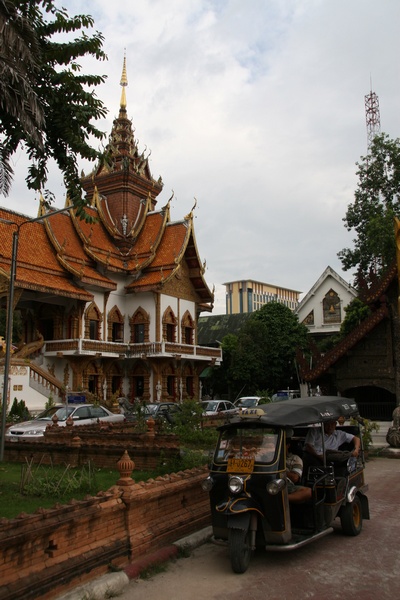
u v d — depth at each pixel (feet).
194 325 146.00
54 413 67.87
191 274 145.69
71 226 131.75
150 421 47.11
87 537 22.04
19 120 28.86
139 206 151.02
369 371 72.38
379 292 71.87
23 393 96.68
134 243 144.56
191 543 26.86
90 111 33.78
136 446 41.70
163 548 25.62
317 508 25.95
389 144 112.47
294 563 24.85
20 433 60.13
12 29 26.45
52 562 20.03
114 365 130.31
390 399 79.82
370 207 112.16
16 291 103.65
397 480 47.24
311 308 203.21
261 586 22.15
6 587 17.94
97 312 126.21
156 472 39.52
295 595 21.24
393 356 71.51
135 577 22.91
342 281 198.18
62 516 20.71
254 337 167.12
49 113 33.50
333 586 22.12
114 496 23.65
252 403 115.24
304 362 75.66
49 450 45.42
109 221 145.69
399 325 70.90
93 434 48.37
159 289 131.03
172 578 23.11
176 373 136.67
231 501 23.84
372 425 65.05
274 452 24.71
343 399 33.35
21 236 115.75
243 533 23.52
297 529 26.37
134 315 134.92
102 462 43.01
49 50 32.89
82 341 114.73
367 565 24.57
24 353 108.99
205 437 51.67
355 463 30.68
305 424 26.86
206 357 143.84
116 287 127.75
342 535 29.40
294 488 26.32
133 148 153.38
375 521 32.58
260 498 23.97
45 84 33.04
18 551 18.80
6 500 30.42
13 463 46.24
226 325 221.05
